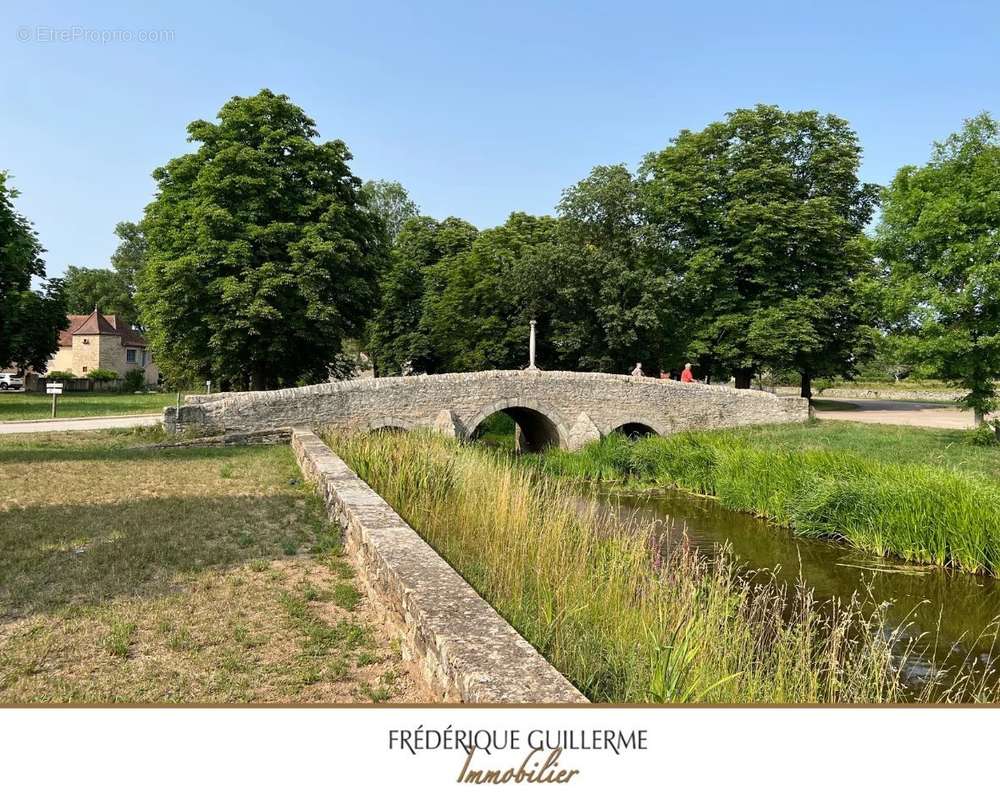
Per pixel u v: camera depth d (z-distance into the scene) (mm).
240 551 7348
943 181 17906
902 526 11742
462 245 40500
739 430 25031
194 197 25000
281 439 18234
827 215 29984
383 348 40156
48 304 36500
